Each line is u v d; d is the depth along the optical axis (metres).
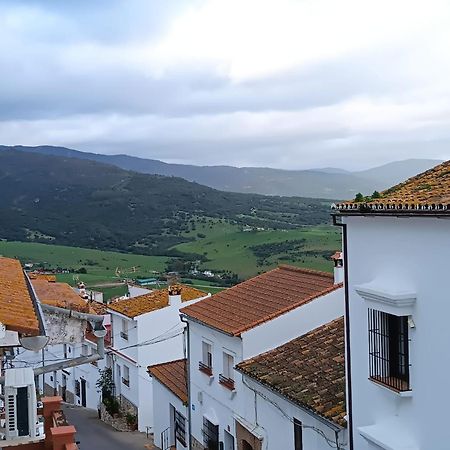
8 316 8.17
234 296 20.31
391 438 9.50
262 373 15.05
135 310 28.33
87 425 29.12
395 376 9.78
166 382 23.02
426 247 8.89
